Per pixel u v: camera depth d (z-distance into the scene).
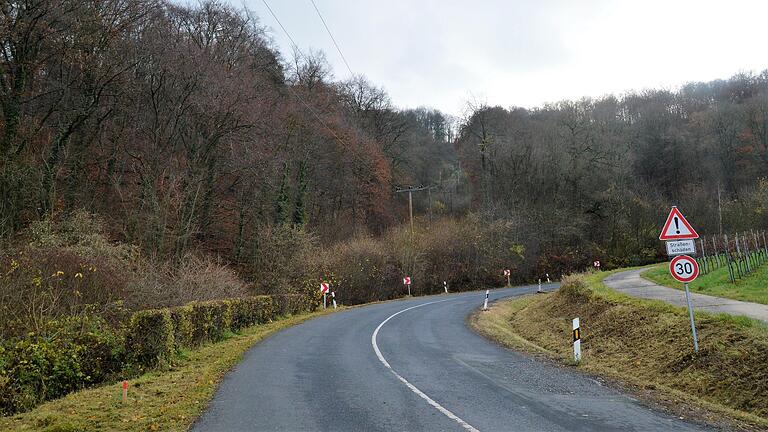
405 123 68.06
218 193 37.94
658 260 60.97
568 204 62.81
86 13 23.41
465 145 70.00
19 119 22.62
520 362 12.15
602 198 62.56
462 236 52.28
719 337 11.65
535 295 35.56
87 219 19.03
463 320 22.39
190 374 10.21
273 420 7.09
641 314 15.76
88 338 9.91
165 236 28.02
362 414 7.45
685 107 74.38
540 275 56.22
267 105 36.09
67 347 9.30
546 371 10.99
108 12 25.02
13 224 20.08
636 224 62.47
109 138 30.20
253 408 7.73
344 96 59.22
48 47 23.48
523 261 55.06
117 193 29.42
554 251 59.44
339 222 51.50
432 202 72.56
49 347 8.92
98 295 11.60
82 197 26.78
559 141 63.28
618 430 6.73
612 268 58.84
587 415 7.46
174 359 11.61
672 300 17.72
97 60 25.61
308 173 48.69
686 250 11.80
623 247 61.66
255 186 38.44
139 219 26.36
